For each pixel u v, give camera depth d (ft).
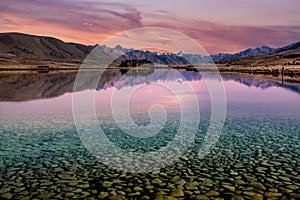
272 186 29.01
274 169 33.47
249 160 36.60
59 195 27.53
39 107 79.56
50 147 42.86
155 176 32.19
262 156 37.96
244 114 66.85
